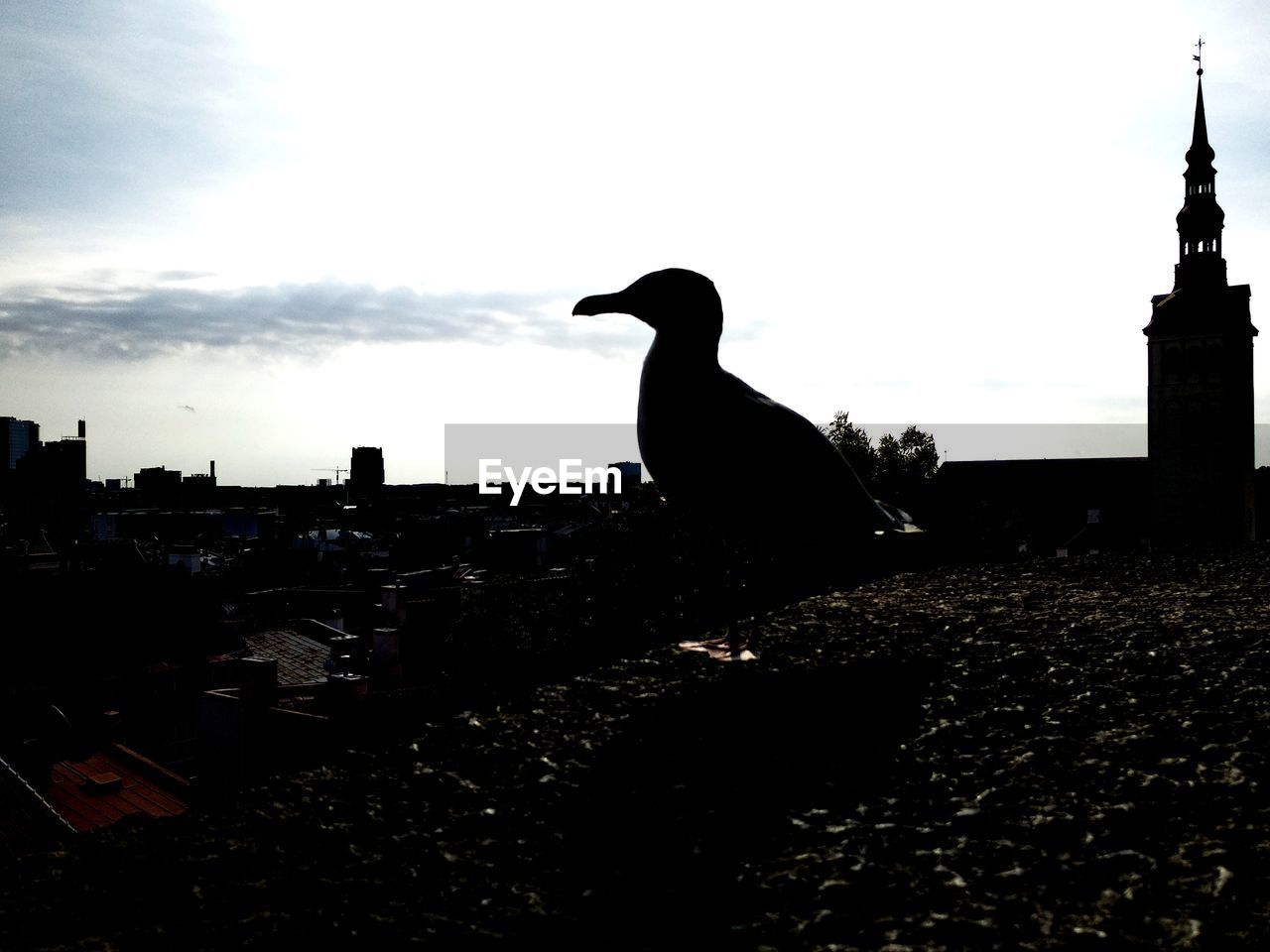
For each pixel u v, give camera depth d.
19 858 3.45
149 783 21.97
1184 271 81.81
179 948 2.70
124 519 103.75
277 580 66.69
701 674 5.80
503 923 2.85
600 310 6.33
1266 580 9.23
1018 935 2.68
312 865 3.31
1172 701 4.79
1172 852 3.15
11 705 28.86
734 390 6.23
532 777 4.11
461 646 26.28
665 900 2.98
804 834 3.46
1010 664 5.71
